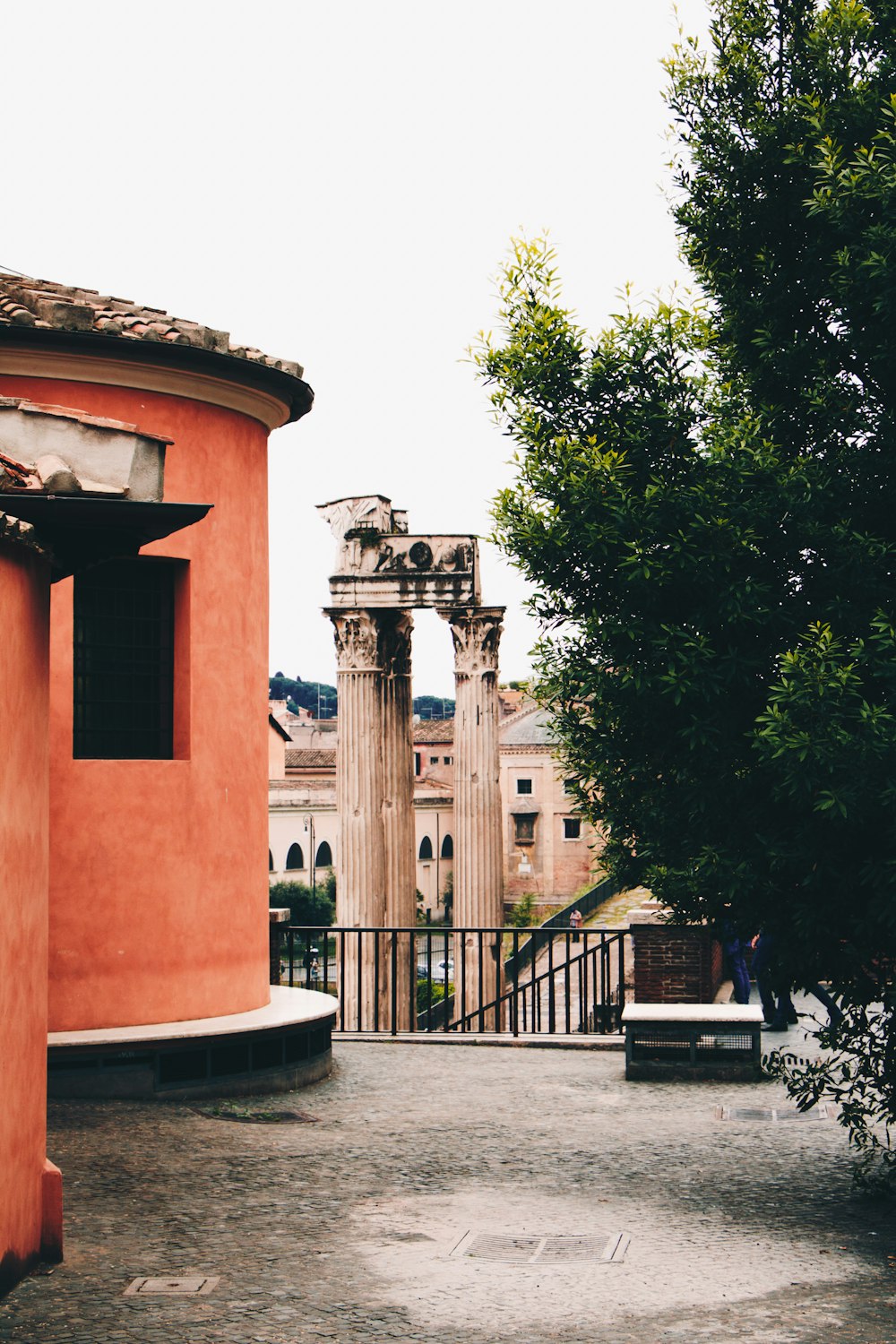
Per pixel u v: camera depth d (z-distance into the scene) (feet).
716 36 33.37
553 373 32.60
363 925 73.41
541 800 272.31
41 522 25.30
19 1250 24.98
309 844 226.17
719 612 30.12
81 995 40.86
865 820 28.12
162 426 42.52
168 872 42.29
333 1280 25.32
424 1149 35.63
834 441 32.17
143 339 41.01
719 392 33.96
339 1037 52.49
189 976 42.60
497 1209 30.25
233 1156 34.42
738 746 30.50
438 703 456.45
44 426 25.48
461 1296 24.62
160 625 43.50
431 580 74.43
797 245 32.89
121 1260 26.32
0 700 23.76
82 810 41.11
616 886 35.68
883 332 30.71
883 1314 23.86
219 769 43.73
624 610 31.42
